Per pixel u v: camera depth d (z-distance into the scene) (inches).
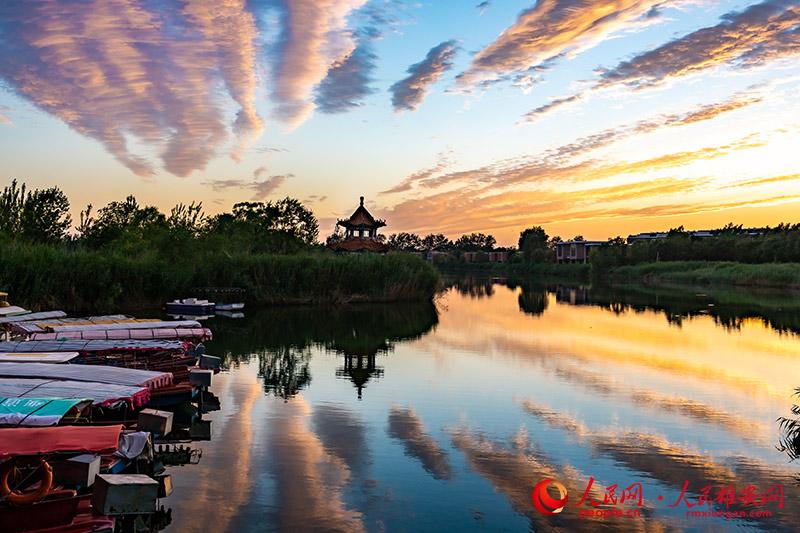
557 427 495.8
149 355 594.2
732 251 3462.1
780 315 1454.2
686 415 537.0
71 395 375.9
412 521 316.8
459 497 349.4
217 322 1206.9
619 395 613.6
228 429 480.4
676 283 3068.4
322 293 1636.3
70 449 273.4
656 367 775.1
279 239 2212.1
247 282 1523.1
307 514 322.7
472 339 1034.7
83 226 1886.1
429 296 1819.6
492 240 7514.8
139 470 341.1
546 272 4628.4
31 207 1759.4
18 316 797.2
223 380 671.1
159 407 506.6
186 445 438.0
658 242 3821.4
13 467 261.3
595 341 1019.3
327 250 2293.3
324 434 469.1
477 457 419.5
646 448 443.5
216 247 1756.9
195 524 307.7
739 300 1925.4
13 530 255.3
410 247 7519.7
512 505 341.1
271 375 701.3
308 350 890.1
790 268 2662.4
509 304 1838.1
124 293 1355.8
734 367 778.8
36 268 1197.7
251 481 368.5
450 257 6550.2
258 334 1048.8
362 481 371.9
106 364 562.9
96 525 267.4
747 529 315.0
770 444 454.3
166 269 1430.9
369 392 617.3
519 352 895.7
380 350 900.0
